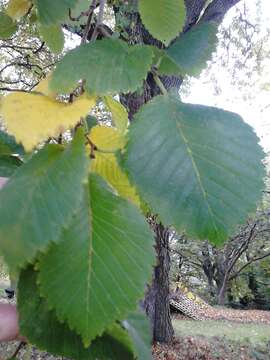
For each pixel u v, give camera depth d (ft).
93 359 0.64
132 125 0.65
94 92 0.63
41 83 0.70
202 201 0.59
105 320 0.58
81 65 0.65
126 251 0.61
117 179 0.77
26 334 0.64
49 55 4.97
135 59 0.66
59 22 0.84
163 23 1.02
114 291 0.59
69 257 0.60
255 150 0.63
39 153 0.63
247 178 0.61
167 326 7.82
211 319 12.17
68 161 0.60
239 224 0.59
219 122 0.65
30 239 0.53
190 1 4.97
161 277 7.32
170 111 0.66
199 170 0.61
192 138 0.63
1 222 0.54
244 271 16.51
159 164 0.62
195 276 17.43
